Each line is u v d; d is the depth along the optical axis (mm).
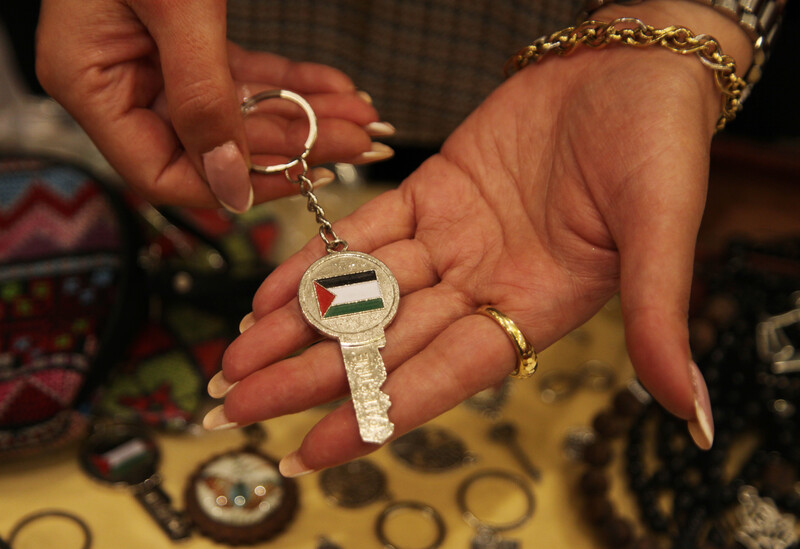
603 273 875
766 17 1018
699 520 1060
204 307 1213
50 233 1174
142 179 1043
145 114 1026
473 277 938
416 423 799
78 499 1037
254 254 1354
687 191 781
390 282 926
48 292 1121
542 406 1232
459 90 1623
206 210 1406
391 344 888
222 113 917
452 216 998
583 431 1187
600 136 880
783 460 1150
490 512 1066
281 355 872
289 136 1121
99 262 1148
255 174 1054
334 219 1537
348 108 1157
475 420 1195
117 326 1104
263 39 1548
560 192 909
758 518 1067
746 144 1687
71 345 1072
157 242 1293
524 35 1495
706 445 716
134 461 1067
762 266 1438
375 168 1808
